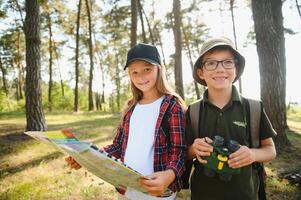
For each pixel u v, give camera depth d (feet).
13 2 74.33
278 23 37.55
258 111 6.57
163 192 6.23
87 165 5.92
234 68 6.67
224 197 6.34
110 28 74.18
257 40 24.75
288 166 19.81
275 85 24.09
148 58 7.25
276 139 24.07
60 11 76.43
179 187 6.86
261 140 6.72
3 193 15.33
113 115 57.62
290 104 84.28
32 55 28.58
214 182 6.43
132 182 5.83
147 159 6.95
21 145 25.43
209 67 6.62
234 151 5.80
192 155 6.85
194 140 6.65
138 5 62.59
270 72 24.11
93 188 16.08
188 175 7.22
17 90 128.16
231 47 6.55
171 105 7.07
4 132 31.48
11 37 92.38
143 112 7.36
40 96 29.35
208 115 6.64
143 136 7.11
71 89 129.39
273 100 24.13
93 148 5.05
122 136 7.80
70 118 50.39
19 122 42.88
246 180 6.33
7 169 19.25
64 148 5.32
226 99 6.70
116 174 5.66
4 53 107.86
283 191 15.39
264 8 24.12
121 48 116.16
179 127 6.85
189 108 6.99
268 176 17.66
